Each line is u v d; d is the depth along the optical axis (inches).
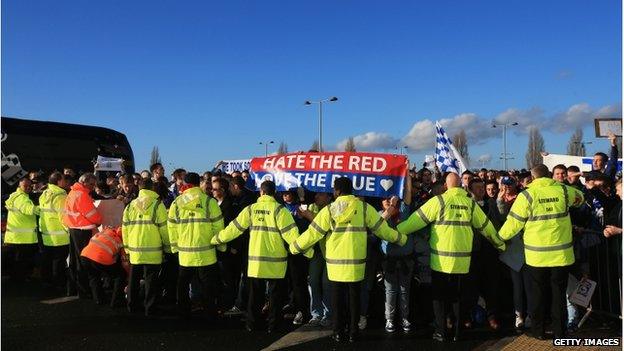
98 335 250.1
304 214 267.0
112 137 504.4
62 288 347.9
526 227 237.6
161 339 244.7
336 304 240.5
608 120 338.0
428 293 272.5
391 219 262.7
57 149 472.1
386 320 259.8
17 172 448.1
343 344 238.1
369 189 267.3
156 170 363.6
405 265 252.5
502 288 283.3
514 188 263.9
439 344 237.5
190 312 279.4
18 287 352.5
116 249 293.1
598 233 261.3
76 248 314.8
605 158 335.6
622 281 238.1
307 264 271.3
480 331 255.9
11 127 450.6
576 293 245.6
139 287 290.2
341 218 231.5
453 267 235.3
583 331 250.2
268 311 277.9
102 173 489.4
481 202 281.1
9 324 266.8
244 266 285.7
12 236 362.6
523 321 254.5
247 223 254.2
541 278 234.5
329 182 273.0
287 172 286.0
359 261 236.1
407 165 267.6
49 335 249.4
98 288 306.7
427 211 238.8
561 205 232.8
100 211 332.5
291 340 244.1
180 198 267.6
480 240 260.2
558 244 232.1
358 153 275.1
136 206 278.1
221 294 293.1
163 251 288.2
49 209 345.7
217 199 293.3
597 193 276.2
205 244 265.1
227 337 248.2
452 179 241.8
